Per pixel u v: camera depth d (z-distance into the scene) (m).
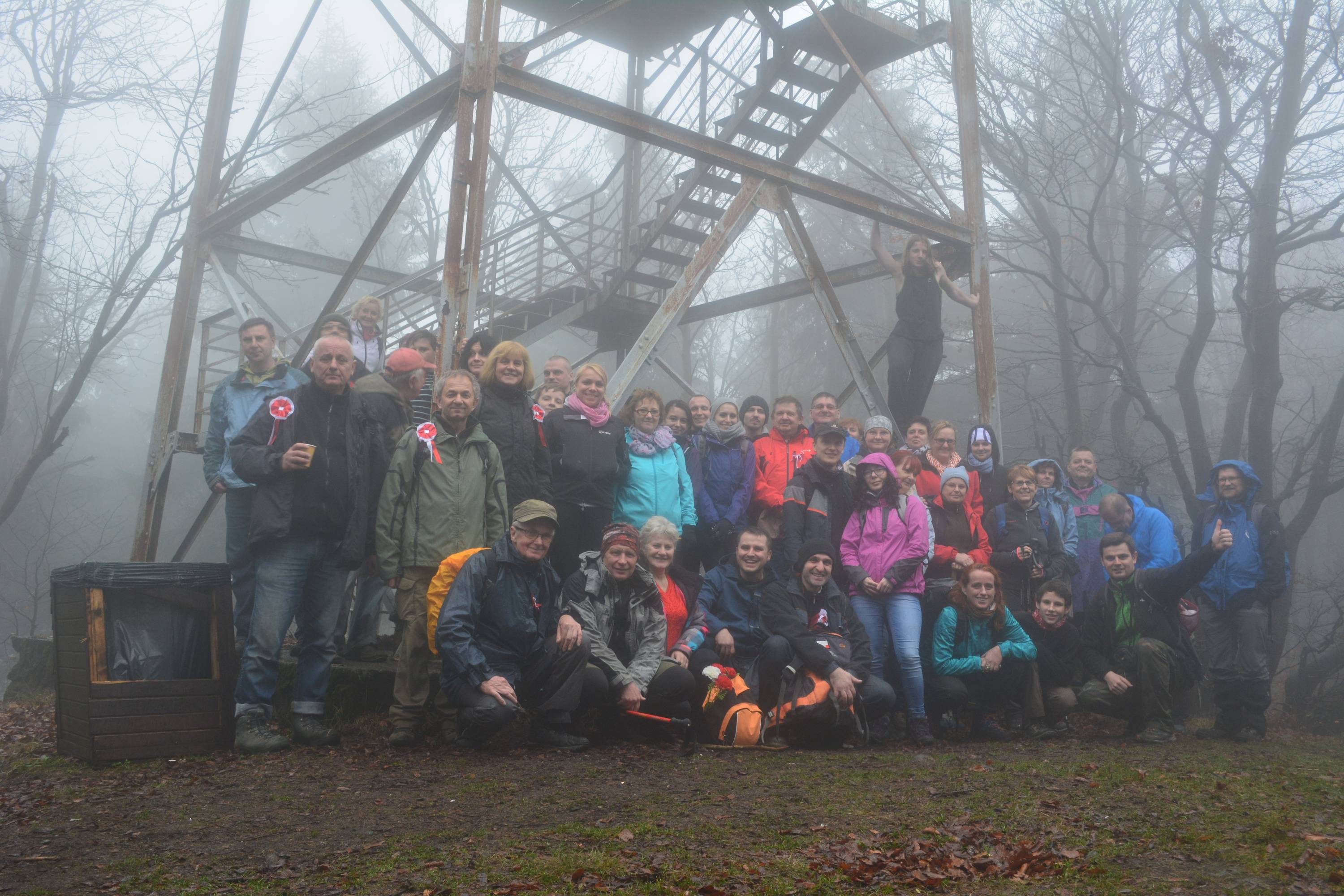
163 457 7.88
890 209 8.32
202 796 3.95
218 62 8.48
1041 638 6.27
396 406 5.72
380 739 5.18
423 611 5.02
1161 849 3.01
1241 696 6.69
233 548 5.63
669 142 7.21
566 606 5.20
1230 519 6.88
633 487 6.20
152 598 4.91
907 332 8.31
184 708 4.84
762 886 2.60
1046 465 7.05
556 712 4.94
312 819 3.53
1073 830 3.25
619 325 11.34
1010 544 6.58
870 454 6.27
